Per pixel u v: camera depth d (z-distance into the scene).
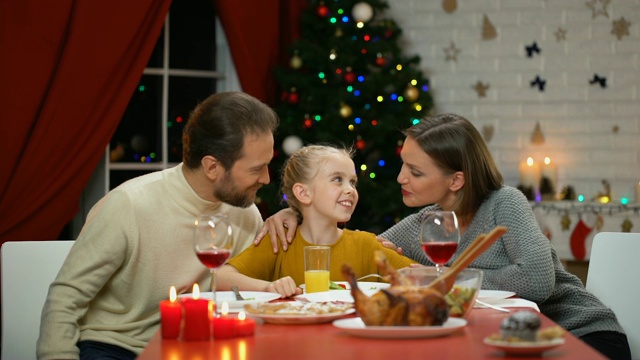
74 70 4.69
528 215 2.55
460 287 1.85
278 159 5.48
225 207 2.62
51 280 2.71
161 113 5.36
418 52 6.21
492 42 6.14
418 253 2.81
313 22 5.59
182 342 1.67
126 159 5.24
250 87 5.54
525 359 1.46
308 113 5.45
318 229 2.72
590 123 6.09
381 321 1.66
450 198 2.67
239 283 2.42
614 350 2.53
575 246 5.84
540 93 6.12
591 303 2.62
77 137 4.73
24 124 4.56
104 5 4.77
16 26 4.54
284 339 1.67
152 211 2.40
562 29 6.11
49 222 4.66
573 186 6.10
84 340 2.34
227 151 2.37
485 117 6.16
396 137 5.59
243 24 5.51
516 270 2.42
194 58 5.49
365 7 5.50
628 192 6.07
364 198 5.36
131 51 4.91
